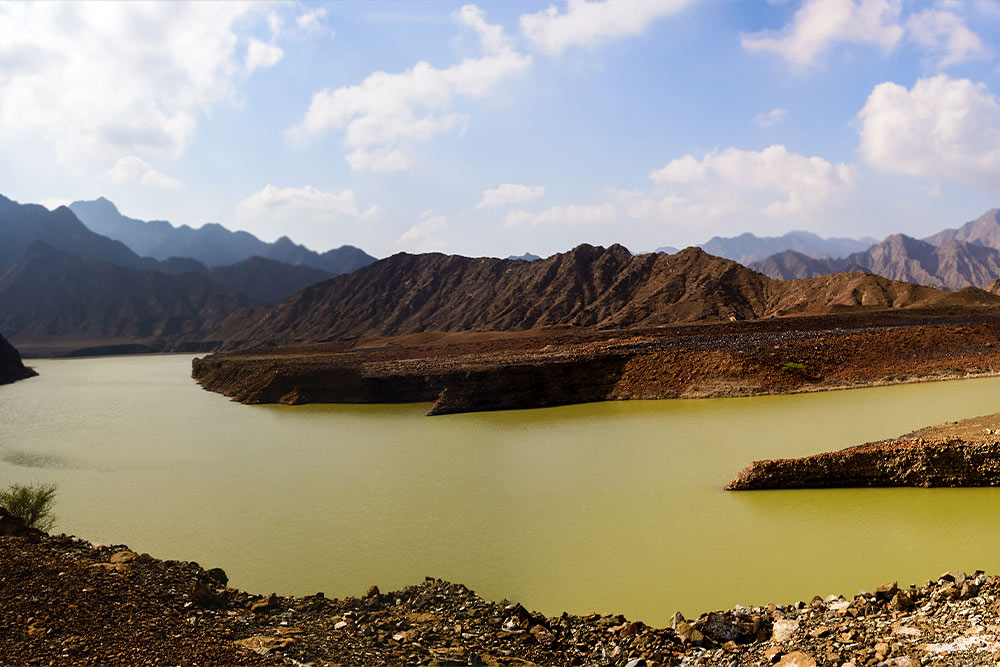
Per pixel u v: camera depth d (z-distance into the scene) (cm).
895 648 1158
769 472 2878
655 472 3262
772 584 1911
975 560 1956
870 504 2553
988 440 2708
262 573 2250
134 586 1495
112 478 3759
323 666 1171
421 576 2162
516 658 1356
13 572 1452
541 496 2997
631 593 1925
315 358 10181
